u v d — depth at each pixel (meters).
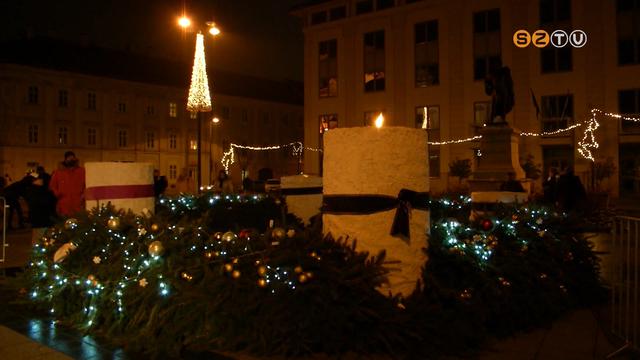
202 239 5.98
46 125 49.12
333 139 5.40
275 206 12.84
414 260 5.25
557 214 7.64
